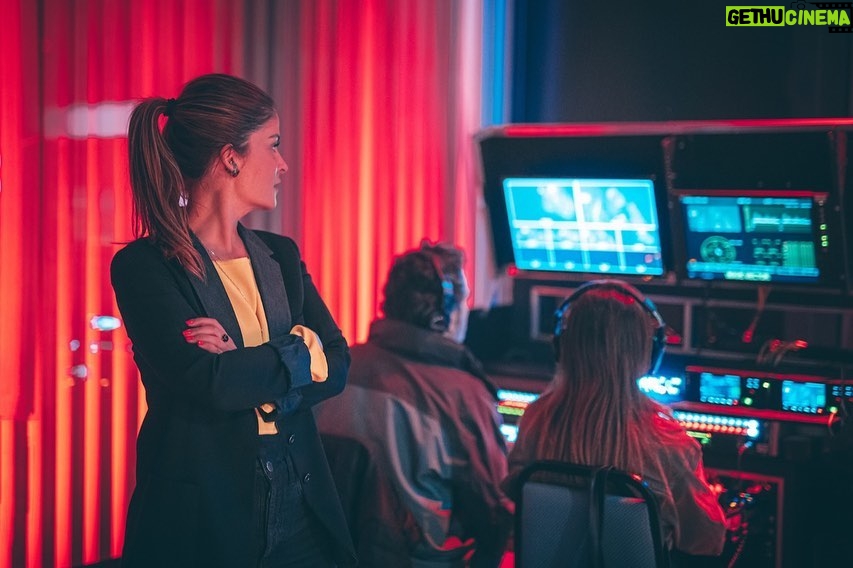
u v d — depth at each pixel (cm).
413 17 398
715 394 297
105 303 320
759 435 286
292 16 360
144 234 162
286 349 153
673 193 301
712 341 321
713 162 295
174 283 153
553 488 204
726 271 306
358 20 380
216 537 150
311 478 162
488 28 426
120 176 318
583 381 211
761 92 380
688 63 397
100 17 313
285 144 360
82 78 310
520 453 219
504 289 424
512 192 329
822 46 364
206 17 336
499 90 434
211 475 150
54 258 307
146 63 322
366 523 225
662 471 205
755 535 287
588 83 421
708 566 267
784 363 298
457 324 248
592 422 207
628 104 413
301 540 162
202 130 155
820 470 287
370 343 238
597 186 314
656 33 404
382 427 226
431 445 226
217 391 146
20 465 305
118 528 329
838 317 309
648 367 217
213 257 160
